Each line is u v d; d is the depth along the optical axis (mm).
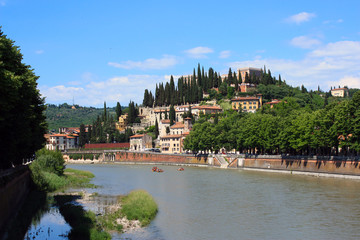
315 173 134500
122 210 73812
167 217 70500
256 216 70938
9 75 51969
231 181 125688
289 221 66812
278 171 154125
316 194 92812
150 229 61750
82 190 106188
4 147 60656
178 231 60625
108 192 102312
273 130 161125
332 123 127250
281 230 61250
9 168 70438
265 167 163875
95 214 70750
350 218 68062
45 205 79125
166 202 86375
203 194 97625
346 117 120062
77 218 65125
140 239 56188
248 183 118625
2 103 48906
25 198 84812
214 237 57750
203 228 62688
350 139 122125
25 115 65562
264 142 164750
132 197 85062
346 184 108312
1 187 52344
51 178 113312
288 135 152375
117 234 58500
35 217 67125
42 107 82375
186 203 84812
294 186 107875
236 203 84000
